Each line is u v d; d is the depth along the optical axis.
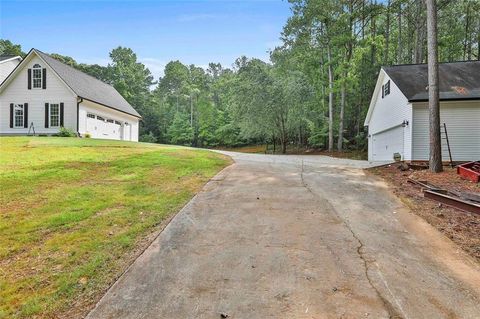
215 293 3.13
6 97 20.36
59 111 19.98
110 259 3.80
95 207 5.72
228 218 5.37
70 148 12.92
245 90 22.97
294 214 5.63
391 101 15.69
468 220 5.52
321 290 3.18
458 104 13.01
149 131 45.16
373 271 3.61
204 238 4.51
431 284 3.40
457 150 13.07
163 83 61.62
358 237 4.63
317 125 25.02
